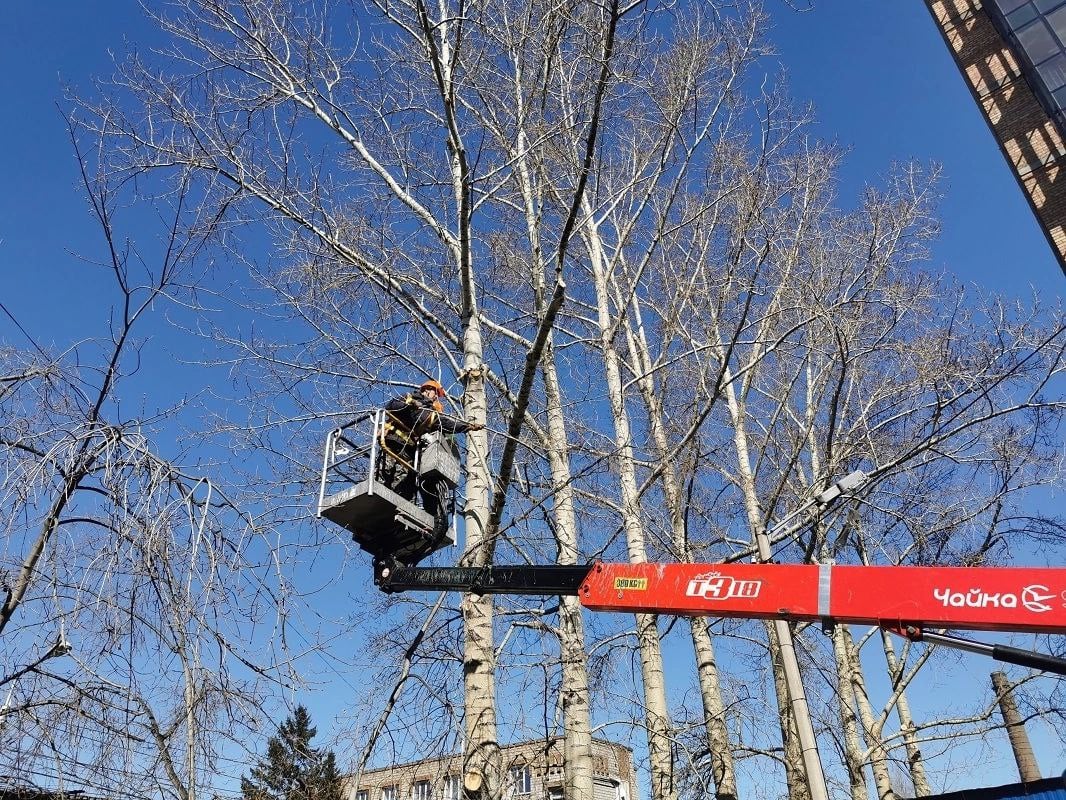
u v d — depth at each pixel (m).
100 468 6.46
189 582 5.94
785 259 12.76
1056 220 22.80
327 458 7.88
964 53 26.05
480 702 8.29
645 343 15.33
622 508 11.99
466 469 9.38
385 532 7.58
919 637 5.39
